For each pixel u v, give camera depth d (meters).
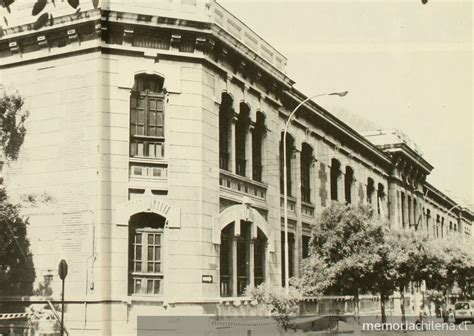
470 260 41.53
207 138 24.44
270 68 29.69
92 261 21.98
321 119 37.25
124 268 22.25
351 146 42.59
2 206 22.72
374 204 46.22
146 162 23.31
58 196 22.92
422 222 53.91
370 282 28.91
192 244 23.28
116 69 23.36
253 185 28.34
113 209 22.55
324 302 31.05
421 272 35.22
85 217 22.41
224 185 25.77
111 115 23.08
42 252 22.72
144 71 23.66
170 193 23.34
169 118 23.84
